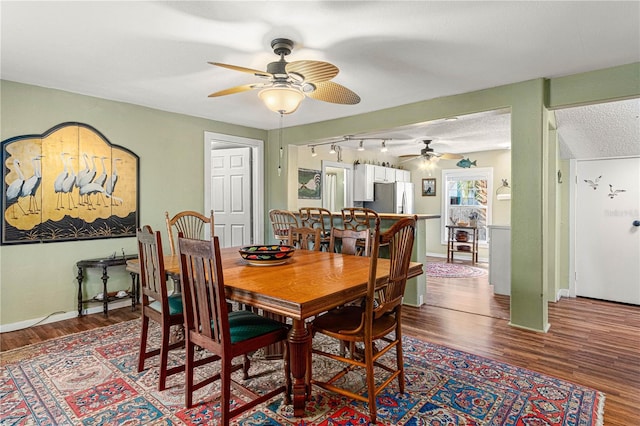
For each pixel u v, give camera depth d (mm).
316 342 2881
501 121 4598
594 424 1794
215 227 5316
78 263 3445
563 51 2545
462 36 2320
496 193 6973
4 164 3084
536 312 3105
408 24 2166
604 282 4219
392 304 1966
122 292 3721
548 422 1810
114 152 3738
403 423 1800
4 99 3082
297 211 4984
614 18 2094
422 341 2875
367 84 3240
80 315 3490
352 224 4270
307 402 1993
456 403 1981
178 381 2232
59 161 3381
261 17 2086
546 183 3170
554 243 4086
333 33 2281
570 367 2418
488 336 2984
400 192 7113
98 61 2730
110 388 2131
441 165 7672
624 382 2217
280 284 1857
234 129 4875
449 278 5301
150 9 1998
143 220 3980
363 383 2211
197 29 2232
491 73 2969
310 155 6344
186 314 1922
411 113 3859
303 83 2395
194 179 4441
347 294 1777
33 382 2201
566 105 3047
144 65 2814
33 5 1948
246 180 5160
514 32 2266
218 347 1729
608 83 2854
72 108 3457
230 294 1831
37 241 3270
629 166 4062
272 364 2467
